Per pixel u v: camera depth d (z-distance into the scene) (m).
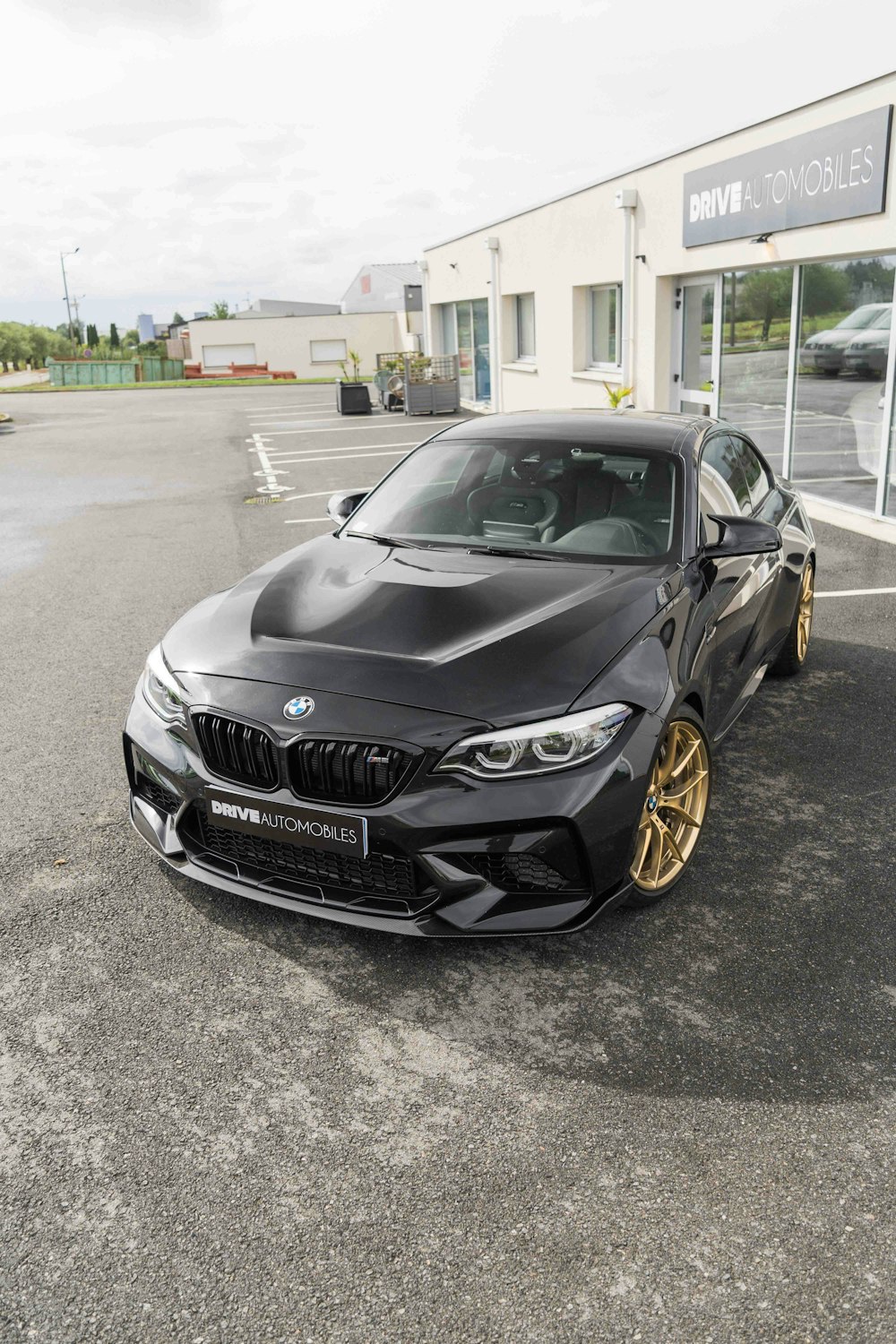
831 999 2.67
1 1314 1.82
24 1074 2.42
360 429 18.48
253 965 2.82
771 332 9.73
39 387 48.03
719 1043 2.51
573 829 2.60
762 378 10.02
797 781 3.96
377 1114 2.29
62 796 3.88
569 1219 2.01
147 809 3.20
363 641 2.91
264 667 2.86
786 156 8.65
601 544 3.49
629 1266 1.91
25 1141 2.22
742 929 2.98
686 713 3.08
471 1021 2.60
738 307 10.30
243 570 7.84
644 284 11.91
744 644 3.94
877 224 7.71
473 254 19.77
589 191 13.35
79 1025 2.59
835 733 4.41
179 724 2.89
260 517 10.08
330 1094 2.36
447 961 2.84
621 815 2.68
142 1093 2.36
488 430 4.22
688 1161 2.15
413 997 2.69
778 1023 2.57
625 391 12.15
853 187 7.84
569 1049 2.49
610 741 2.67
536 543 3.56
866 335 8.34
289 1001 2.68
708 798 3.43
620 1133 2.23
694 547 3.51
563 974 2.78
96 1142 2.22
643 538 3.50
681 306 11.58
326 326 54.06
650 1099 2.33
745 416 10.41
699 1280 1.88
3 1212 2.04
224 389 37.59
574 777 2.60
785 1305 1.83
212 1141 2.22
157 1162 2.16
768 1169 2.13
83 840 3.52
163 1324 1.80
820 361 9.01
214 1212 2.04
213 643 3.06
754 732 4.44
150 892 3.19
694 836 3.27
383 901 2.74
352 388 21.56
